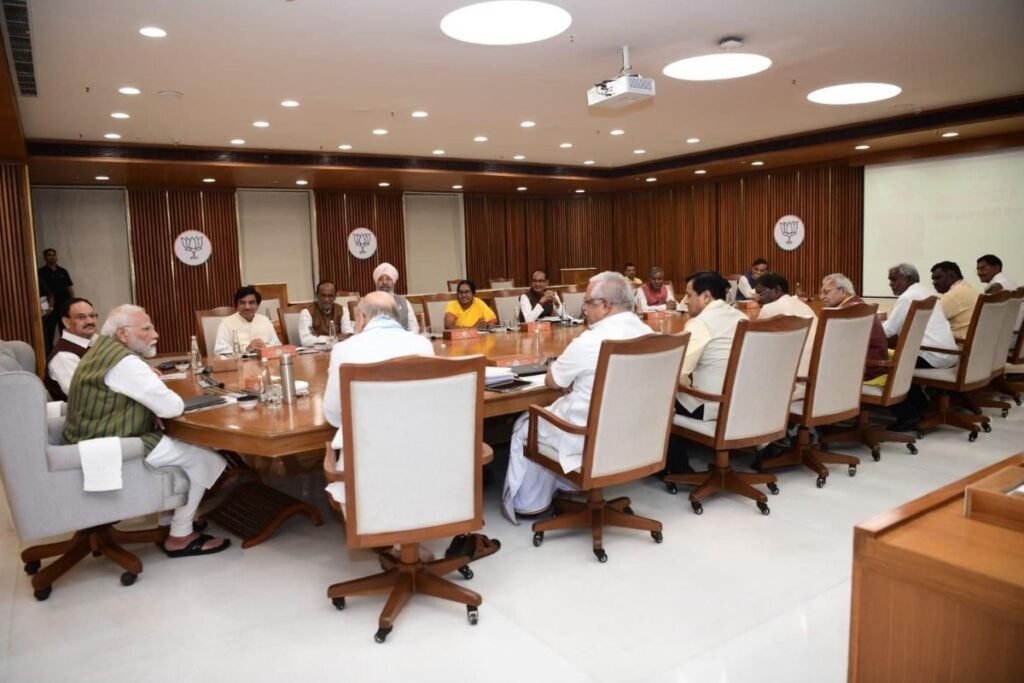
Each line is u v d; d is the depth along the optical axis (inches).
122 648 97.0
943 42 210.1
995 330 189.0
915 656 45.3
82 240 430.6
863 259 419.2
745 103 291.1
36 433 107.7
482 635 97.1
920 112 326.3
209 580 117.7
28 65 200.2
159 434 121.1
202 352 237.1
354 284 515.2
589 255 591.5
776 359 136.6
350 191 505.4
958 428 200.1
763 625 97.5
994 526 47.4
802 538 126.1
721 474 142.6
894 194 400.5
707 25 187.6
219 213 461.7
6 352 147.6
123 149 335.3
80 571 123.3
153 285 445.4
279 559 125.4
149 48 189.6
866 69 240.5
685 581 111.1
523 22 179.3
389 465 93.5
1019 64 237.6
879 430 177.3
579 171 484.4
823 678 85.0
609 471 118.4
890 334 198.2
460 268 565.3
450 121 305.4
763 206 476.1
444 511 98.0
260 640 97.9
